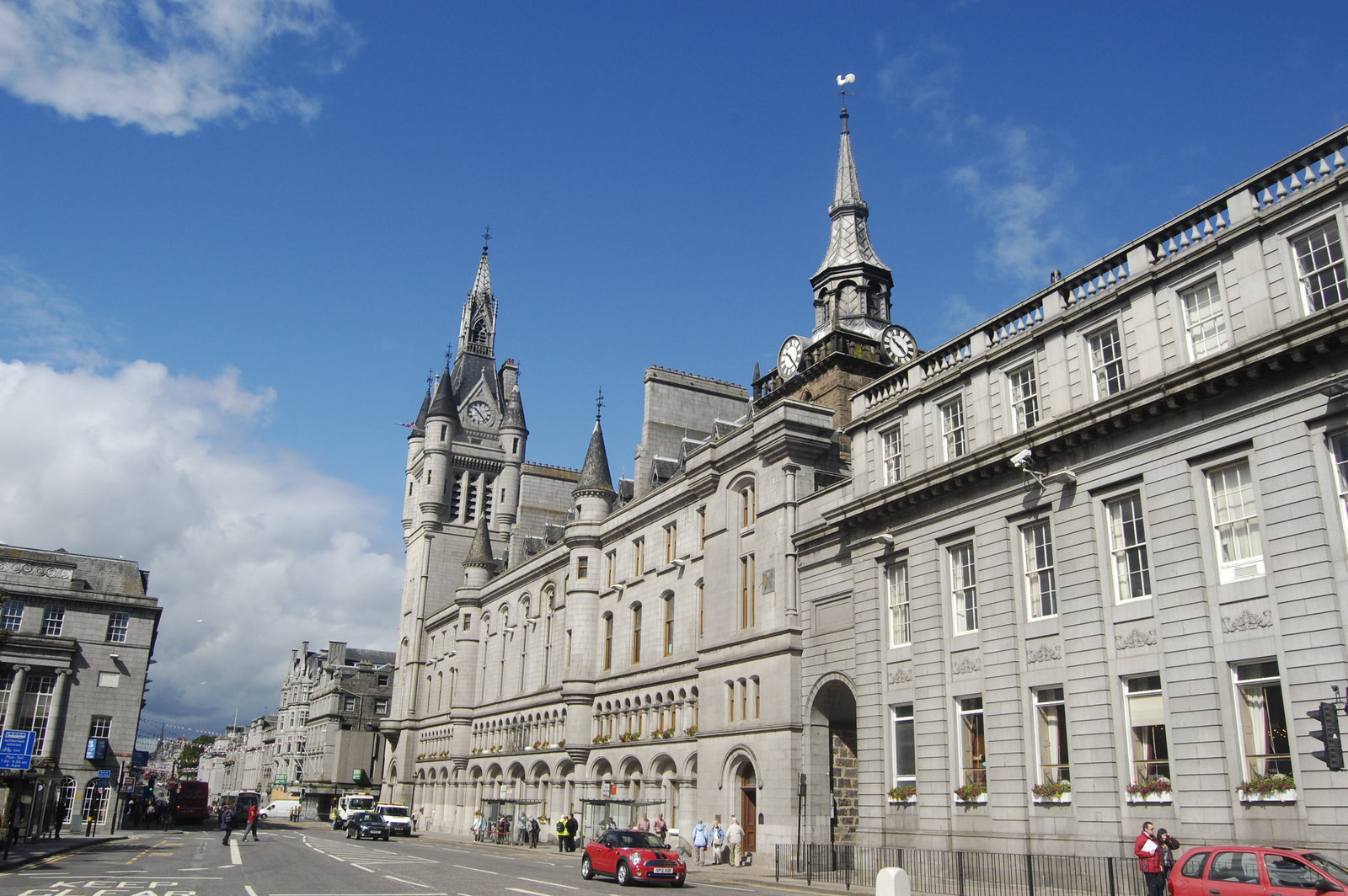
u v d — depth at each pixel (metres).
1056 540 26.27
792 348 52.09
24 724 62.47
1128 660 23.86
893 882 19.56
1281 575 20.77
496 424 107.31
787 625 39.09
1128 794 23.23
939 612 29.97
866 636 33.16
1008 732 26.78
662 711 50.25
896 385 34.50
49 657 63.69
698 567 48.91
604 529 60.38
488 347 113.44
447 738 84.00
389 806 69.62
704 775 43.56
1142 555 24.14
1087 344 26.70
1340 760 17.53
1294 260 21.84
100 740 64.00
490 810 65.31
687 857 43.38
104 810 63.28
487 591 80.62
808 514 39.91
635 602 55.22
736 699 42.56
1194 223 24.41
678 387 63.78
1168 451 23.61
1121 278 26.31
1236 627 21.53
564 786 60.44
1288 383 21.19
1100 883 23.27
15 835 43.25
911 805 30.05
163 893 23.33
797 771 37.44
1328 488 20.27
